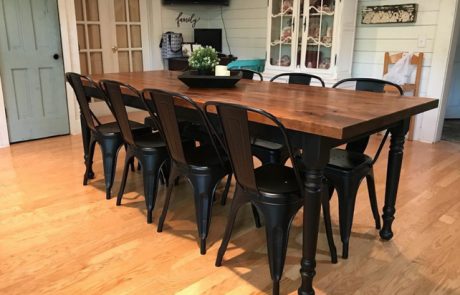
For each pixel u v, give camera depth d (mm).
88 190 2822
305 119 1463
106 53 5105
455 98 5223
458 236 2207
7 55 3764
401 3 4039
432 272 1873
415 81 4066
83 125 2961
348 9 4090
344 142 1561
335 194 2729
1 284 1759
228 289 1748
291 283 1793
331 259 1963
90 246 2082
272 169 1920
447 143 4129
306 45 4406
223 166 2002
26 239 2141
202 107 1788
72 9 4121
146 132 2646
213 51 2430
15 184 2916
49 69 4082
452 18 3736
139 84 2471
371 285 1774
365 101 1914
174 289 1741
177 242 2137
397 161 2033
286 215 1665
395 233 2236
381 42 4262
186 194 2762
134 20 5289
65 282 1779
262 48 5391
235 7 5602
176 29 5711
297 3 4355
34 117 4074
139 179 3025
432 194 2781
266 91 2244
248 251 2055
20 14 3773
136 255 2004
